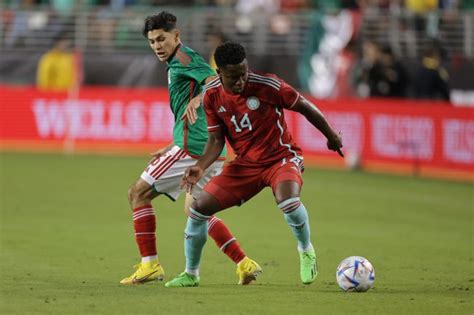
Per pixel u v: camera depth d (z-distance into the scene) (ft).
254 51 272.92
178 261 120.47
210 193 97.81
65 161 242.17
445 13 268.82
